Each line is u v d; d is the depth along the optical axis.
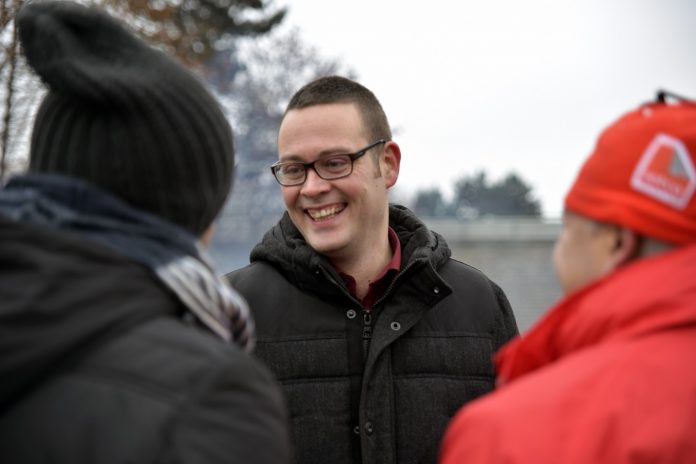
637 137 1.17
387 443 2.18
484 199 67.25
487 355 2.36
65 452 0.93
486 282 2.49
